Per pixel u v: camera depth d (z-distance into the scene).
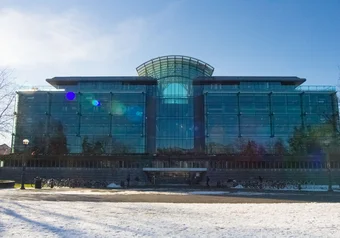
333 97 71.06
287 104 71.69
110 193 32.12
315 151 67.12
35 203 19.33
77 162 65.50
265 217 14.80
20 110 71.44
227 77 78.06
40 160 65.38
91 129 71.31
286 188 49.06
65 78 78.88
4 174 62.03
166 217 14.41
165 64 78.62
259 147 69.38
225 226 12.31
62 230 11.16
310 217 14.86
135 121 71.75
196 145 72.62
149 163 65.38
